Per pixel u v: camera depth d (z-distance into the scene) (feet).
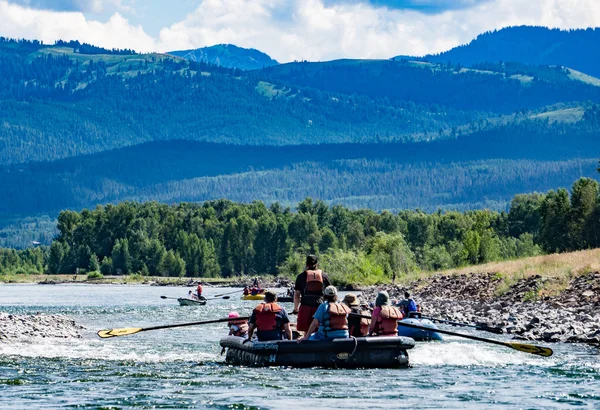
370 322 192.65
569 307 324.19
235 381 167.43
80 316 413.39
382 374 175.63
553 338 245.65
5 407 140.77
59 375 178.91
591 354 211.20
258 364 186.60
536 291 379.96
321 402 144.15
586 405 140.97
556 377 172.65
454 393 152.46
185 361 205.67
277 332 190.19
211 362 202.59
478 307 357.82
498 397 148.66
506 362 196.44
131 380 170.91
